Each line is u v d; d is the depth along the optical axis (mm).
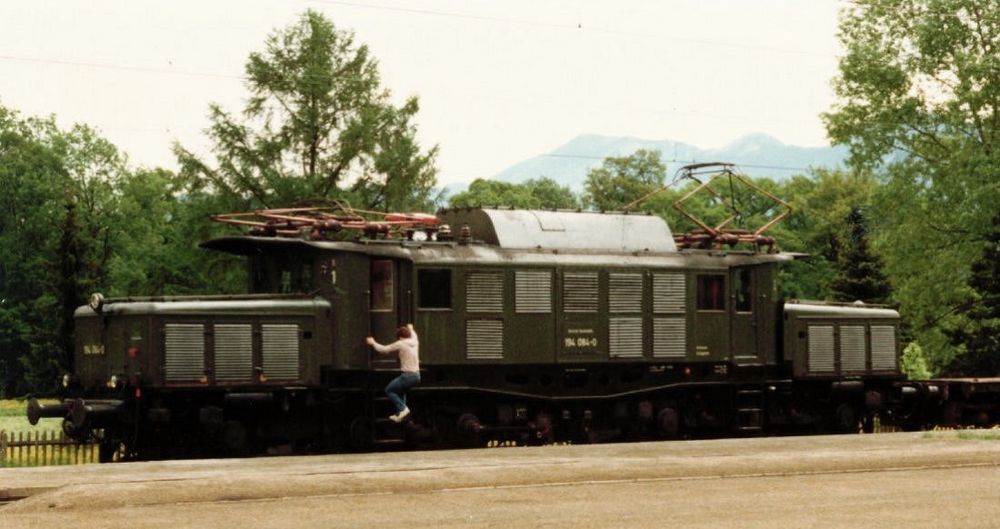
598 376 24141
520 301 23062
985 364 38750
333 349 22078
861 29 47844
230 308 21281
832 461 16000
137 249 72062
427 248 22625
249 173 45031
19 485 13023
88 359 22078
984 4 44719
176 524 11352
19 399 65812
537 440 23469
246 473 13766
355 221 23141
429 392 22406
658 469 14930
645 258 24422
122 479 13266
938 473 15531
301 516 11820
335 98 46250
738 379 25391
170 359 20703
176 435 21125
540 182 98250
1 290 83438
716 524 11422
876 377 27281
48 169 82875
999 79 43719
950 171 45000
